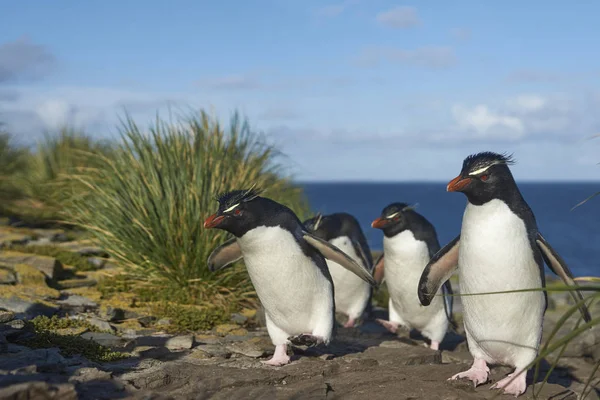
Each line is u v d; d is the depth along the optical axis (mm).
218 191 3033
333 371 2117
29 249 3277
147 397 1814
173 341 2320
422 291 2133
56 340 2143
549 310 3934
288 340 2205
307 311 2213
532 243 1963
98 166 4039
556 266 1979
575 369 2508
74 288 2916
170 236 2936
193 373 1997
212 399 1870
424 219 2562
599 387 2258
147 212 3035
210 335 2502
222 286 2938
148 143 3289
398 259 2527
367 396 1944
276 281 2168
